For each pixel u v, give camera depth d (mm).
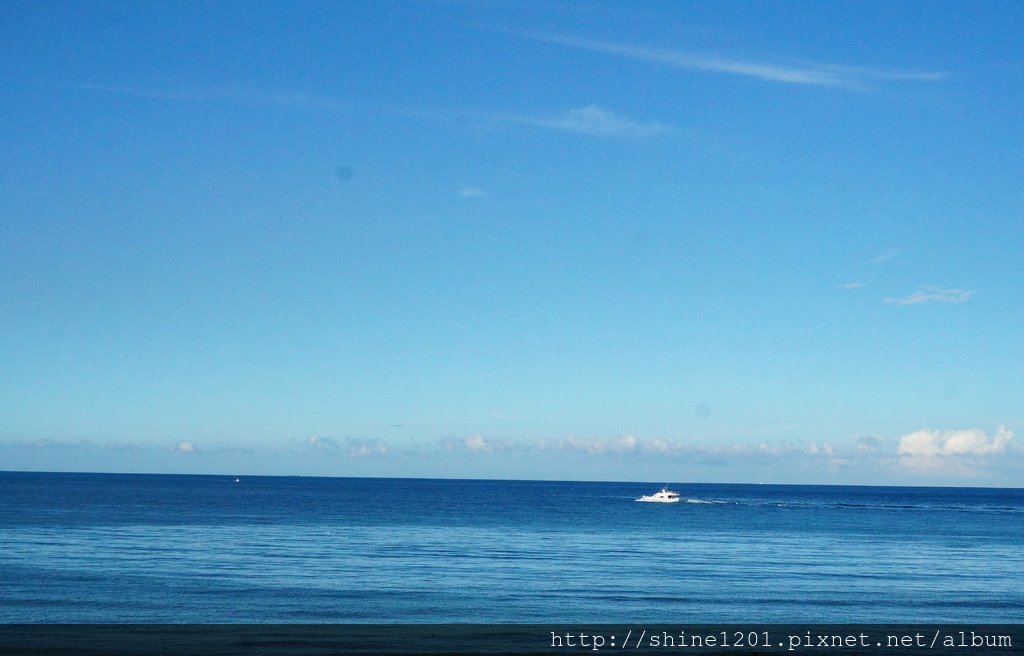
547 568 47438
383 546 60844
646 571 46531
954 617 31766
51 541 60188
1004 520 121438
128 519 87938
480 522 95438
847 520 115250
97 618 29516
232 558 50469
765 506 170625
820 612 32719
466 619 30219
